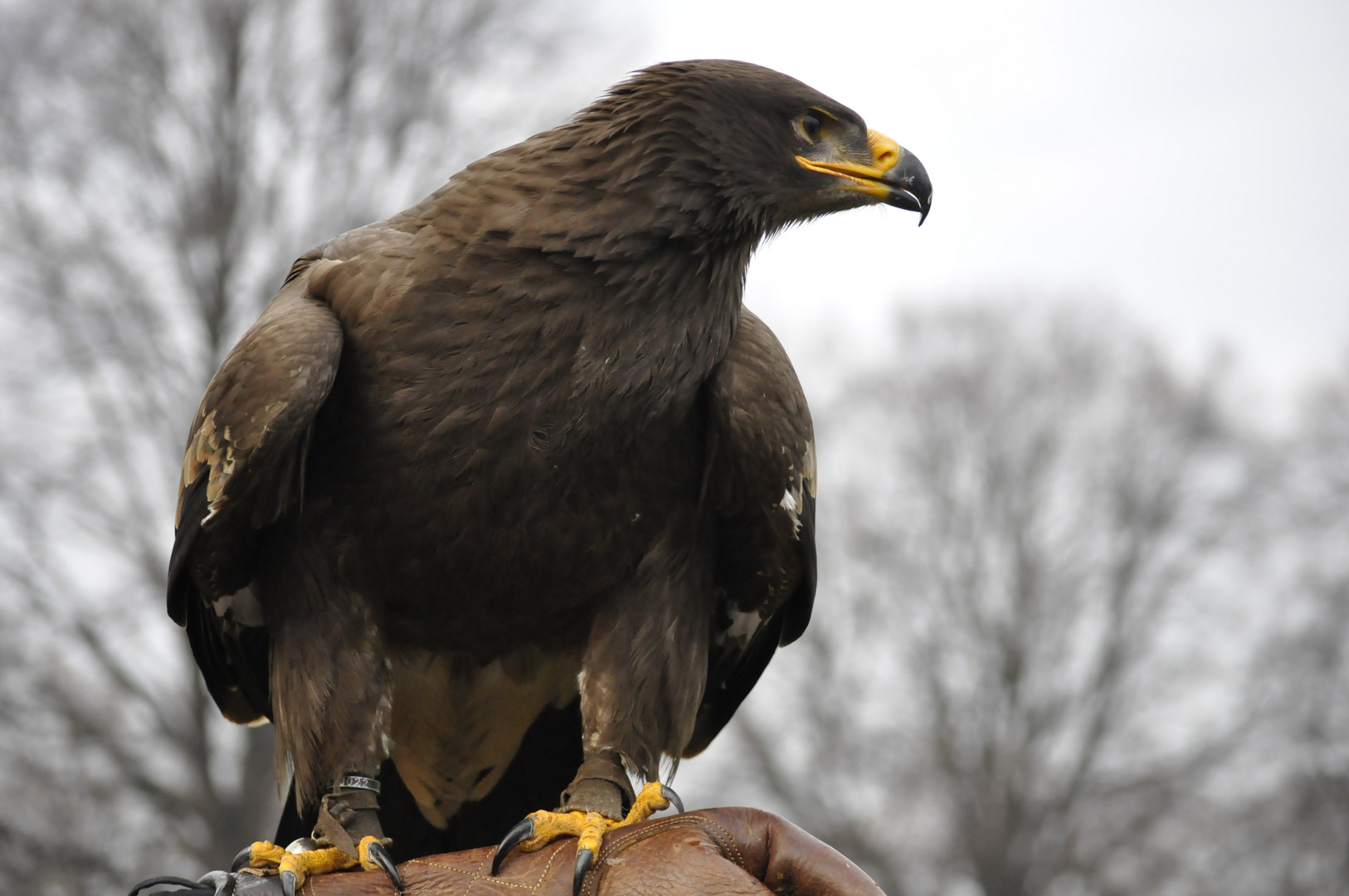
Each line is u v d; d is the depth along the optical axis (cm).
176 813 2609
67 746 2553
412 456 774
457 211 795
